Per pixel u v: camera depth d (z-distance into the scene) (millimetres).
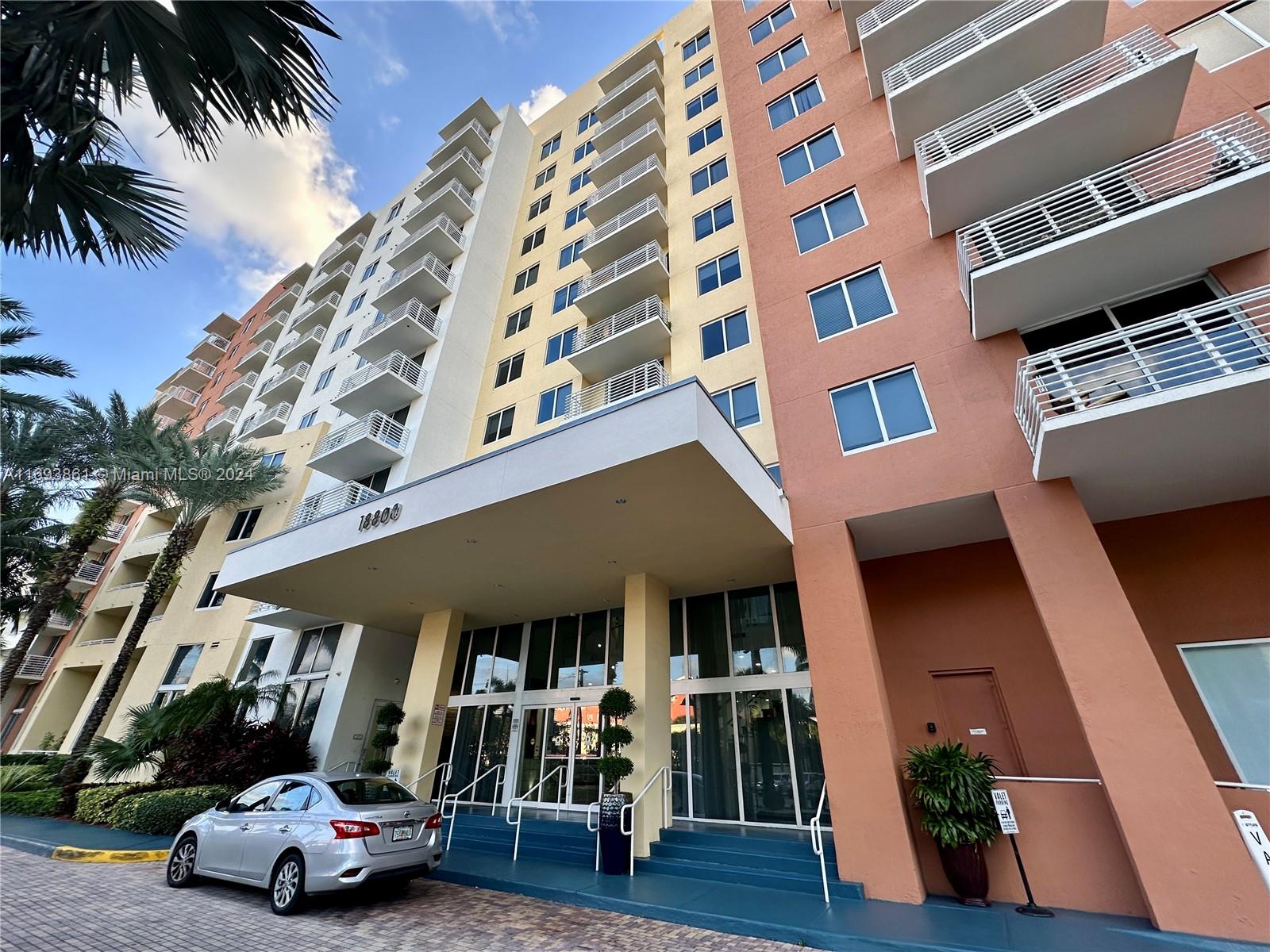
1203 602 6742
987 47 8836
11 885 7168
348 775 7000
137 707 16547
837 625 7547
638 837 7805
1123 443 6078
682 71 18875
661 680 9484
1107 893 5562
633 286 14438
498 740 12141
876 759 6637
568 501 7680
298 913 5941
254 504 19312
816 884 6320
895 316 9109
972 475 7406
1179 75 6906
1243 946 4516
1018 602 8016
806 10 14352
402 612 13016
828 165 11422
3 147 3684
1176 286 7035
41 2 3461
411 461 14867
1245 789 5324
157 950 4902
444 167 21609
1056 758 7082
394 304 19453
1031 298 7430
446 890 6984
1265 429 5715
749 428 10742
